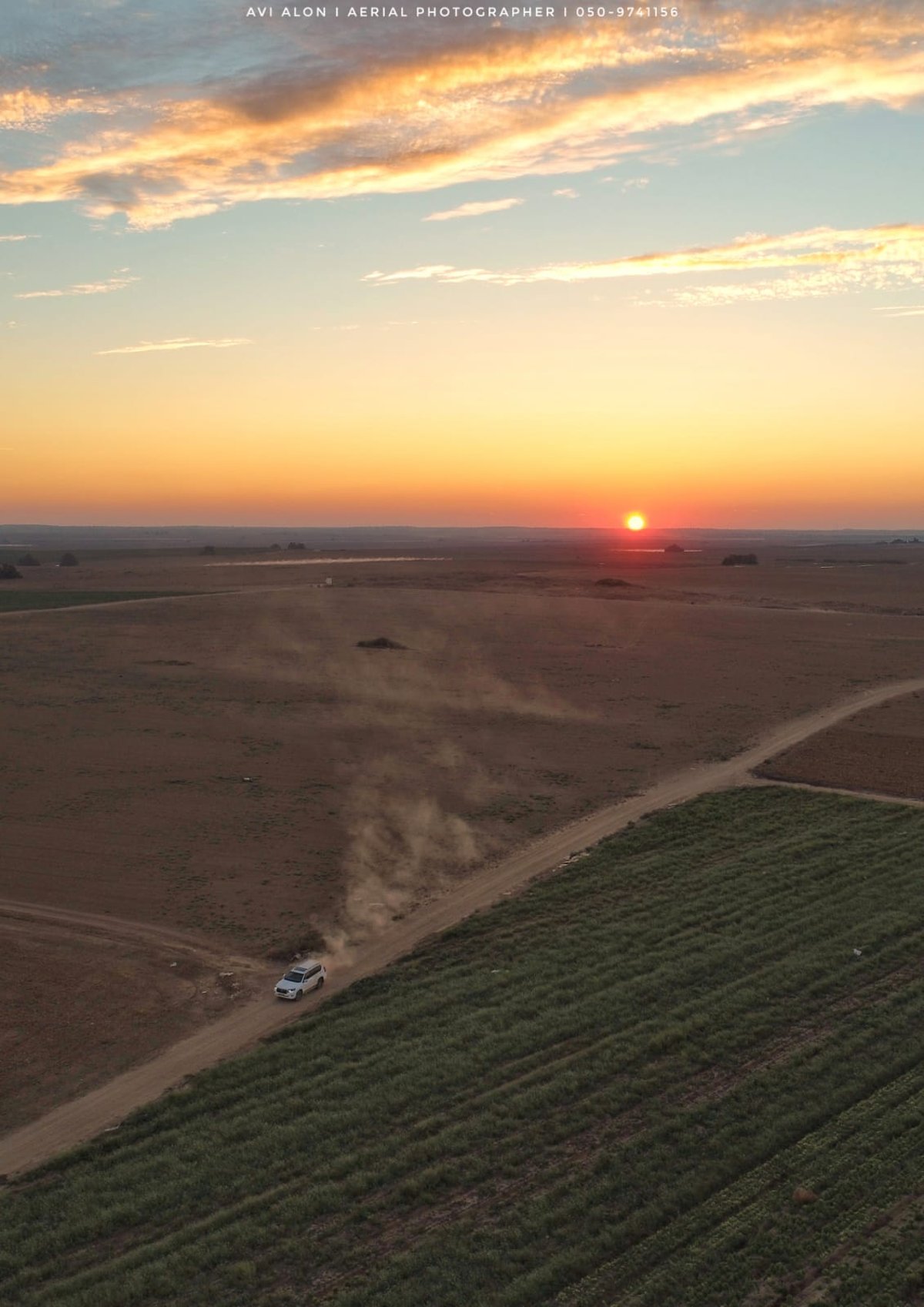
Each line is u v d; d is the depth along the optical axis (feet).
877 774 195.72
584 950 111.75
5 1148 81.41
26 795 186.39
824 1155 70.49
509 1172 70.33
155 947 122.83
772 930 114.42
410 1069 86.22
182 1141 77.92
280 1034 98.07
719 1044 87.45
